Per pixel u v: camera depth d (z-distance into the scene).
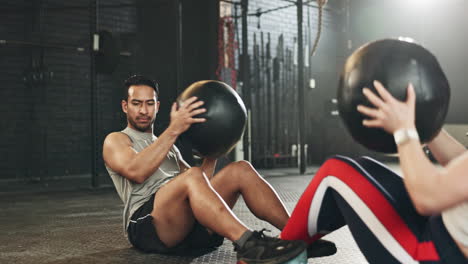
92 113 5.75
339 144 9.85
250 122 7.94
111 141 2.14
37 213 3.83
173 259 2.19
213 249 2.39
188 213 2.02
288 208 3.96
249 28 8.73
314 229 1.49
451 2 9.93
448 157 1.34
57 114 7.39
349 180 1.31
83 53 7.63
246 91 7.96
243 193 2.14
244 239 1.67
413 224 1.23
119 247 2.49
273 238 1.60
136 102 2.19
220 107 1.79
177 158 2.37
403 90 1.08
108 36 5.71
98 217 3.61
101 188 5.72
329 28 10.10
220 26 8.28
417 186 1.00
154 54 8.09
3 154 6.96
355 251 2.36
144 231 2.09
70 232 2.97
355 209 1.29
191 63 8.31
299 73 7.41
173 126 1.87
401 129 1.05
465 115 9.80
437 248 1.14
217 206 1.80
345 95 1.15
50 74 7.26
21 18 7.08
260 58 8.89
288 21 9.36
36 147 7.21
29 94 7.17
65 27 7.44
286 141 9.27
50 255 2.33
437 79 1.11
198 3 8.33
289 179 6.62
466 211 1.06
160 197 2.03
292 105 9.41
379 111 1.08
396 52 1.11
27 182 6.66
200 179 1.91
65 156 7.47
